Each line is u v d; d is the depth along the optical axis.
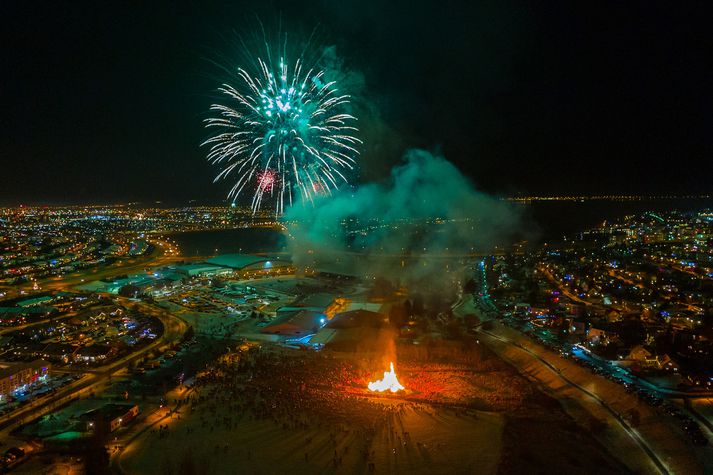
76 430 57.69
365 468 51.56
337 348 90.62
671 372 75.19
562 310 115.94
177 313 114.38
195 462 51.47
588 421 63.59
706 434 57.41
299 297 128.50
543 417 65.06
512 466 52.44
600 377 73.62
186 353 86.75
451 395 71.12
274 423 60.62
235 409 64.31
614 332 94.81
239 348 89.75
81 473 48.97
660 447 55.75
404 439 57.72
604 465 53.69
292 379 74.94
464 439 58.09
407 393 71.50
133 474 49.19
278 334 99.19
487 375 79.94
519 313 114.81
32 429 58.00
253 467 51.12
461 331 103.31
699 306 115.31
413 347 91.06
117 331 98.69
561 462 53.69
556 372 79.31
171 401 66.88
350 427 60.09
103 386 72.00
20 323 104.25
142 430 58.69
